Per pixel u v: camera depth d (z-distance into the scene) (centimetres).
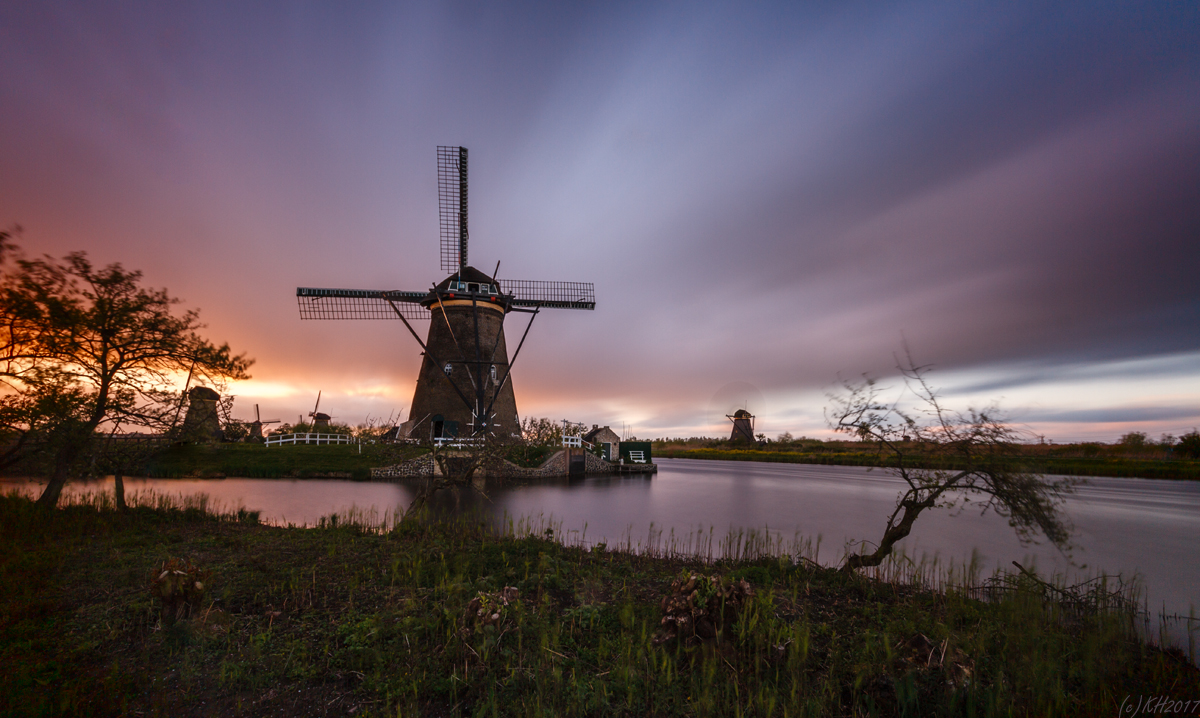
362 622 689
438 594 821
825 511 2398
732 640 639
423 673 567
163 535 1238
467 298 4231
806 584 947
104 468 1544
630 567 1069
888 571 1057
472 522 1653
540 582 880
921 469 931
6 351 1254
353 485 3088
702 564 1143
